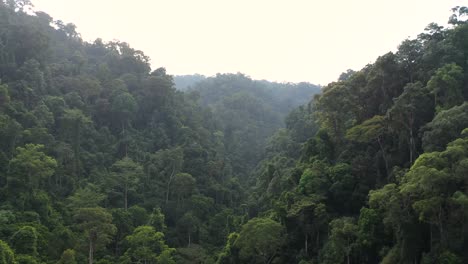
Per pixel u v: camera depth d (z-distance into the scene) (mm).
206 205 73875
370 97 52906
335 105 53875
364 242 37812
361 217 39188
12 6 108250
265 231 45156
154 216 63031
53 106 75000
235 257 49594
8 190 53438
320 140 56688
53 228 54906
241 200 86500
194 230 67562
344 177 46312
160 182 75750
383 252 36781
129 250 54656
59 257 50219
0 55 76750
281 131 107688
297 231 46750
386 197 35375
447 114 38500
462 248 31875
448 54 48938
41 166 55344
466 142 33219
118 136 85438
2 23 87500
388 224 35781
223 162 91750
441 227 32688
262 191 75938
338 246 39438
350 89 54094
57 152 66875
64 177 66938
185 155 85438
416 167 32250
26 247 45156
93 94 88062
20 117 66312
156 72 108250
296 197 47375
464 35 50219
